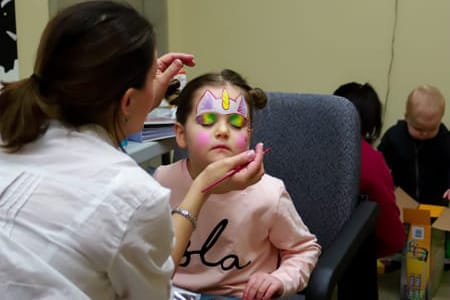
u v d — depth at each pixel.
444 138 2.57
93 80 0.77
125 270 0.78
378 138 2.80
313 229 1.39
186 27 3.09
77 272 0.76
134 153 1.25
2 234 0.76
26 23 1.69
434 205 2.56
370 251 1.41
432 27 2.73
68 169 0.79
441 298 2.37
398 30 2.78
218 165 1.02
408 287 2.33
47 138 0.81
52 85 0.79
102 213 0.76
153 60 0.84
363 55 2.87
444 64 2.75
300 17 2.92
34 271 0.74
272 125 1.41
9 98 0.80
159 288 0.85
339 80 2.93
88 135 0.81
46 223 0.76
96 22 0.78
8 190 0.78
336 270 1.12
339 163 1.36
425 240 2.28
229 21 3.04
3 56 1.61
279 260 1.26
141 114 0.86
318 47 2.93
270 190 1.20
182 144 1.22
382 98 2.87
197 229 1.19
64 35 0.77
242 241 1.19
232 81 1.19
